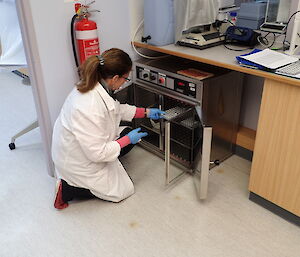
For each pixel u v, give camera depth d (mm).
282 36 1963
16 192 2006
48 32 1815
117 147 1715
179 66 2094
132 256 1556
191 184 2047
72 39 1898
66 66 1967
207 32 2064
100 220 1777
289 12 1862
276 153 1617
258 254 1551
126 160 2301
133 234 1681
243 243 1613
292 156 1555
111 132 1773
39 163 2299
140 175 2141
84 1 1906
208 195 1942
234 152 2367
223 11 2146
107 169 1831
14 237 1680
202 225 1727
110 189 1847
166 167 1877
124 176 1946
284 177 1634
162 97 2105
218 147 2195
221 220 1758
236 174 2135
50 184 2078
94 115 1577
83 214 1821
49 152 2084
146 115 2023
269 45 1917
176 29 2008
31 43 1765
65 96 2033
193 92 1890
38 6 1725
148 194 1965
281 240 1625
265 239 1633
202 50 1918
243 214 1795
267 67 1480
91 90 1600
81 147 1635
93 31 1887
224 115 2117
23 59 2168
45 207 1880
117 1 2061
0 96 3369
